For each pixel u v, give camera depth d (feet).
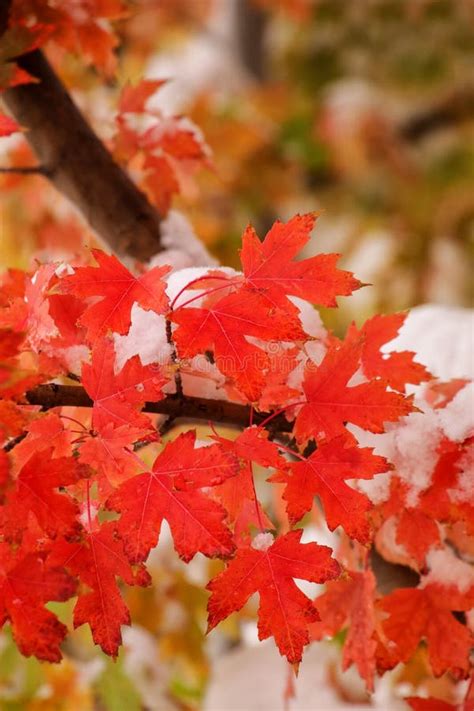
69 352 5.01
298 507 4.79
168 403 5.03
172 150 5.85
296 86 20.18
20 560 4.72
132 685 6.68
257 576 4.75
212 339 4.73
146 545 4.67
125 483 4.73
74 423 5.10
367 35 20.26
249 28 19.04
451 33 20.20
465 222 19.08
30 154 6.59
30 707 6.79
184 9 19.44
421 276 18.39
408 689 6.22
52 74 5.69
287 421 5.09
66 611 6.08
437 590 5.16
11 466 4.62
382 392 4.84
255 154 14.43
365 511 4.77
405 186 18.97
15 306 4.95
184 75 18.72
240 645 8.87
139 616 6.75
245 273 4.80
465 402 5.16
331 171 18.49
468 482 5.07
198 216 11.20
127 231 5.74
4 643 6.56
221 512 4.68
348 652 5.26
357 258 19.12
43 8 5.67
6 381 4.66
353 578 5.31
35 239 6.95
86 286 4.79
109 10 5.80
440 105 20.85
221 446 4.74
